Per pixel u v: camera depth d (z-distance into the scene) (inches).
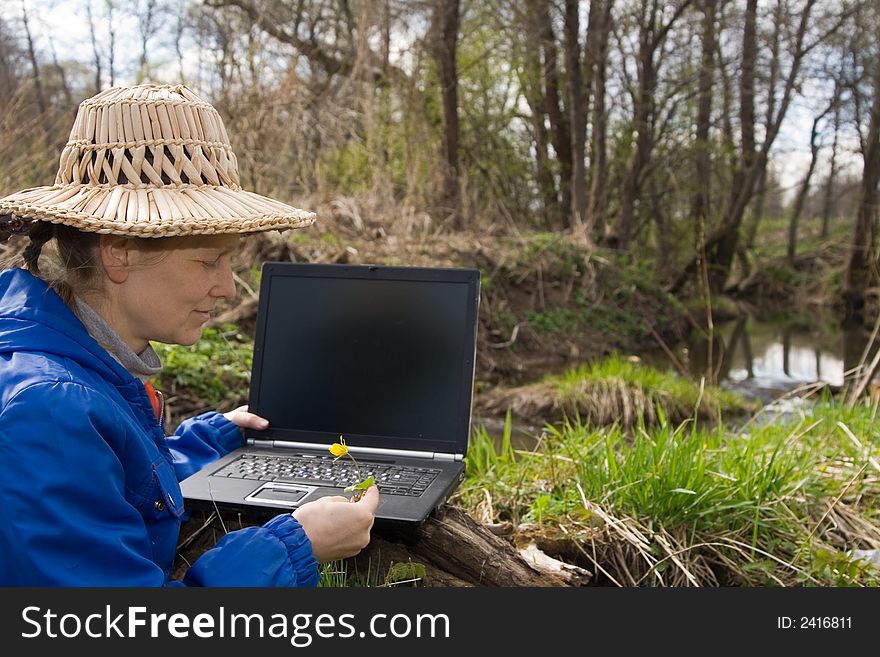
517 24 673.6
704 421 305.7
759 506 125.3
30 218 59.4
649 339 551.2
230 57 357.7
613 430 158.1
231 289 63.9
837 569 116.2
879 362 240.4
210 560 59.8
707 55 687.1
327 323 97.0
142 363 62.5
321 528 64.2
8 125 259.4
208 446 92.6
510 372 423.5
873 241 770.2
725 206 780.0
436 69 642.8
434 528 92.4
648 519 122.2
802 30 682.2
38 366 53.9
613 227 714.8
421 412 93.0
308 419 95.1
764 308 880.9
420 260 420.8
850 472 155.0
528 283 515.8
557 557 114.3
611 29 667.4
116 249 58.5
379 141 475.5
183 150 61.7
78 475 51.7
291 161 407.8
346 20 650.2
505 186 764.6
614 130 748.6
